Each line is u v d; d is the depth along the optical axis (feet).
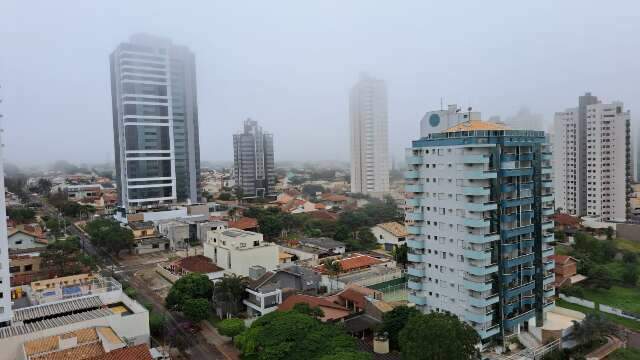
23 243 501.56
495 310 289.12
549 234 317.83
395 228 575.38
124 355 224.53
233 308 346.74
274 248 436.76
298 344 247.09
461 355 226.38
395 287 396.98
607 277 394.73
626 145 638.53
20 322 275.39
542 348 283.79
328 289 389.19
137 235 591.37
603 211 642.63
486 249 282.77
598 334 286.25
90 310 298.97
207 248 470.80
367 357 229.86
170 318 348.18
